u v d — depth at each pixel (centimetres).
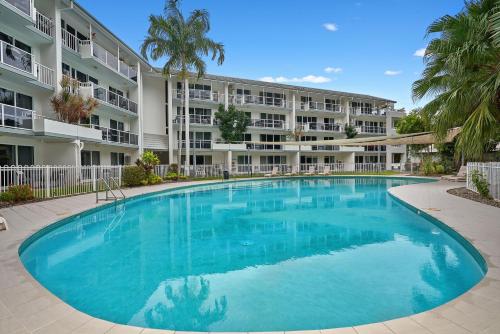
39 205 1098
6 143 1579
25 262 602
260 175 3209
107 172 1716
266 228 892
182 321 380
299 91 3878
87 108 1847
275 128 3744
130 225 936
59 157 1808
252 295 452
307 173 3412
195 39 2481
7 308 335
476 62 880
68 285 491
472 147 884
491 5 852
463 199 1195
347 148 4181
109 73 2372
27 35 1659
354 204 1348
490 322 298
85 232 846
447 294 446
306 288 470
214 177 2867
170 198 1574
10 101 1600
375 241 741
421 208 989
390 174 3256
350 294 448
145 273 541
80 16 1956
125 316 395
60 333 287
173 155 3234
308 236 795
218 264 586
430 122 1223
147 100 3155
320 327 362
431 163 2950
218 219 1027
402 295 444
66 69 2022
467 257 597
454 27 906
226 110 3322
